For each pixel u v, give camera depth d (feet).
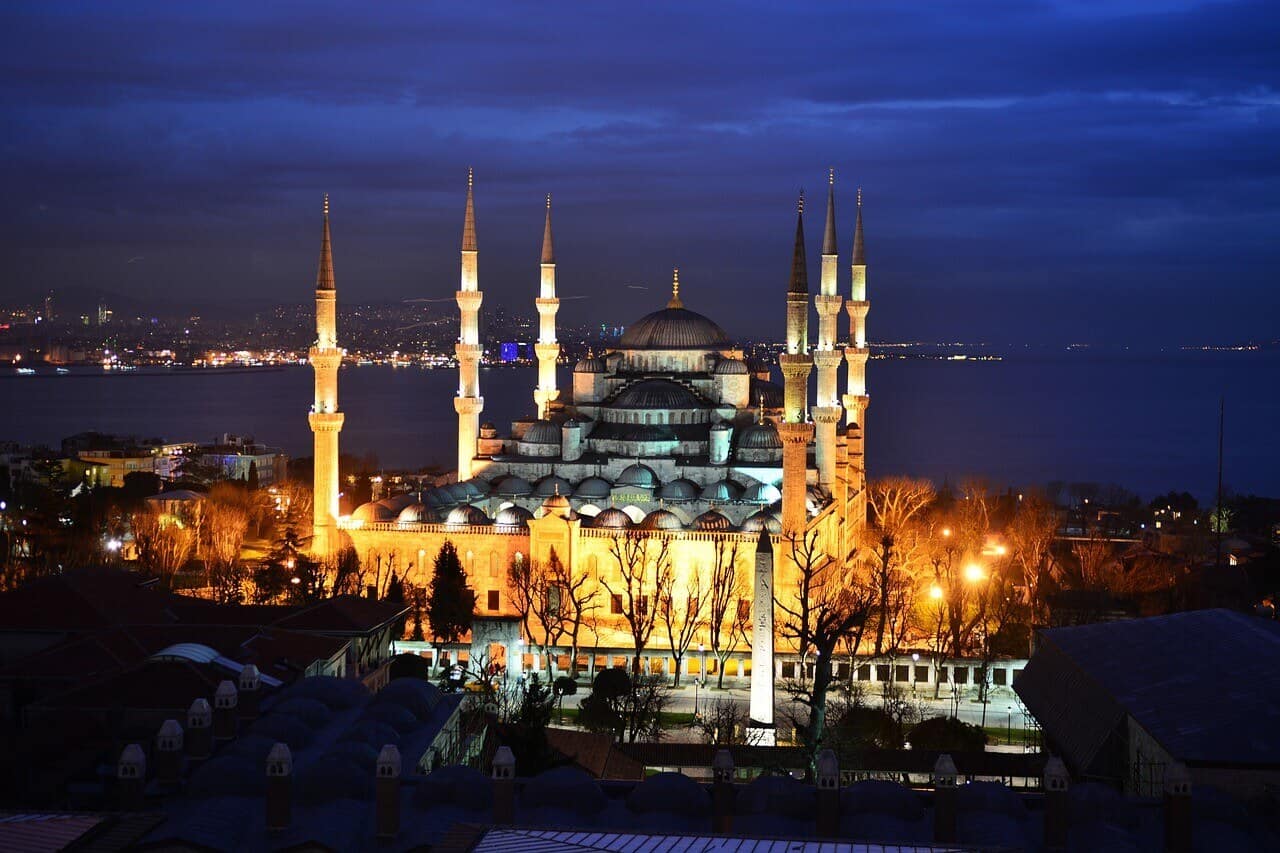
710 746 418.72
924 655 558.15
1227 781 305.32
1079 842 265.54
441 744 346.95
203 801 283.38
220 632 414.00
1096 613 613.93
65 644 395.55
